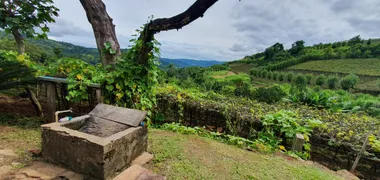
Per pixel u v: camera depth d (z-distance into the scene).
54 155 1.71
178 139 2.70
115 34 3.42
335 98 7.80
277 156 2.65
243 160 2.27
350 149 2.80
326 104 6.83
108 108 2.19
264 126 3.39
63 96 3.07
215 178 1.79
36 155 1.84
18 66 2.95
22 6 2.89
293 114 3.70
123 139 1.72
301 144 2.94
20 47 3.73
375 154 2.74
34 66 3.00
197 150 2.39
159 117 4.09
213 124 3.97
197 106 4.09
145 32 2.76
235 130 3.58
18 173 1.55
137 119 2.01
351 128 3.24
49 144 1.73
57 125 1.78
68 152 1.64
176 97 4.28
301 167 2.32
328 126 3.25
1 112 2.98
